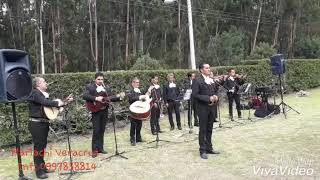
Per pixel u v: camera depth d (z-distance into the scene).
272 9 47.97
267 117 14.24
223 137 10.98
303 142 10.03
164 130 12.54
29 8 42.22
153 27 43.34
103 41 44.25
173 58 43.78
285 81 22.19
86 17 42.97
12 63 7.23
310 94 22.17
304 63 24.17
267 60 21.14
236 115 15.05
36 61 39.44
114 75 13.47
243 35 43.06
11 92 7.14
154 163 8.59
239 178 7.41
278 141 10.25
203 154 8.86
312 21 50.06
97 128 9.26
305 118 13.66
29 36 41.78
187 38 44.09
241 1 47.44
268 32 49.22
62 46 41.69
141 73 14.47
